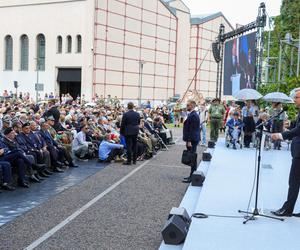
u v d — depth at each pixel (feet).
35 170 35.73
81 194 30.86
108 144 46.39
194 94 127.95
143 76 151.23
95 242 20.63
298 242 17.98
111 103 112.16
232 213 22.27
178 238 18.86
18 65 144.46
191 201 27.22
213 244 17.60
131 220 24.58
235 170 35.53
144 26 149.38
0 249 19.29
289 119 62.95
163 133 64.08
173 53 167.73
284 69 89.97
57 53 136.77
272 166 37.91
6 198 29.07
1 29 147.23
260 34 71.87
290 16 125.70
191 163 35.65
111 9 134.21
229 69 87.35
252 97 49.44
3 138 33.42
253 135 52.34
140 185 34.63
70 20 133.28
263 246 17.43
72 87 141.69
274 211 22.22
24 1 141.38
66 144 42.16
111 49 135.44
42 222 23.73
